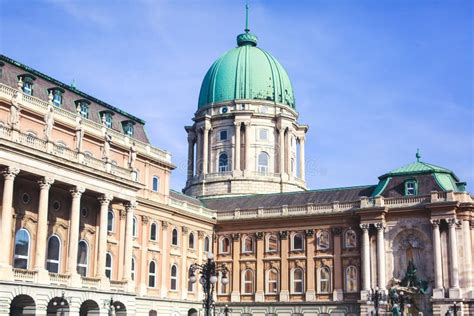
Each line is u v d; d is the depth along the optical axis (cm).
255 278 8894
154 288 7912
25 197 6088
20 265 5941
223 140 11069
